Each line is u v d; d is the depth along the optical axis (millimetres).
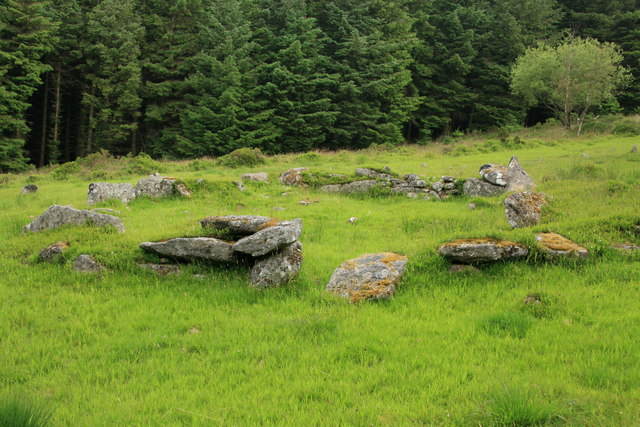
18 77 37844
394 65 44219
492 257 8531
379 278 8094
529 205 11516
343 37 45656
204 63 42406
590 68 37719
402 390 5000
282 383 5285
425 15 52000
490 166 17125
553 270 8352
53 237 10867
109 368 5816
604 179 15602
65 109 50875
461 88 53469
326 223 13625
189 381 5438
